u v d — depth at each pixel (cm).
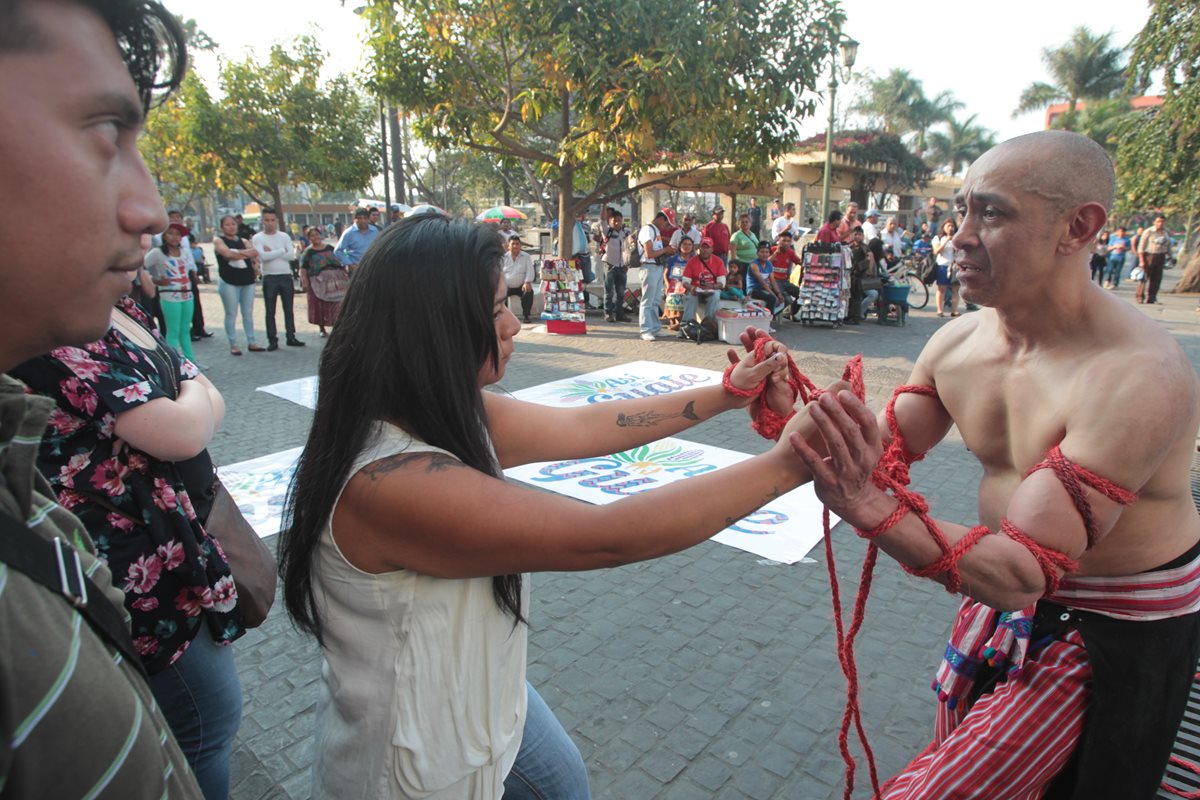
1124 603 141
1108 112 3641
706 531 116
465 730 129
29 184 60
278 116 1853
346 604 123
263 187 1936
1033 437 144
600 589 366
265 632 332
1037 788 147
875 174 2495
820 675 298
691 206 3612
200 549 158
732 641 322
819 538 414
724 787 242
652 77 888
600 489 492
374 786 126
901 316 1174
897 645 318
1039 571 123
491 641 131
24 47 58
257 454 555
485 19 994
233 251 915
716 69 915
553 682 295
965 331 166
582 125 999
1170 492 137
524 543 111
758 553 399
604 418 171
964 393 161
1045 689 145
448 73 1033
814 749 258
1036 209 129
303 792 241
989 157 136
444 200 2884
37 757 60
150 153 2106
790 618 339
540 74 1045
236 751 259
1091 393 130
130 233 68
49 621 63
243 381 790
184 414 150
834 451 112
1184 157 1544
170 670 159
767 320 1012
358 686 125
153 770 70
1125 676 140
